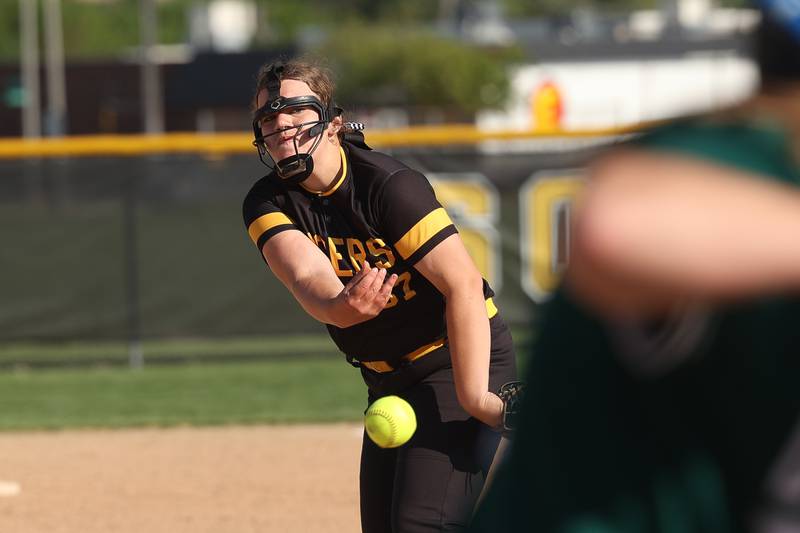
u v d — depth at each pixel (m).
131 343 38.91
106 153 38.38
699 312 4.88
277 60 13.40
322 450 26.98
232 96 144.12
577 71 124.56
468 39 152.75
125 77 145.50
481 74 138.50
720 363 5.11
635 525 5.29
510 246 38.12
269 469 25.22
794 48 4.96
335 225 13.09
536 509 5.48
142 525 21.20
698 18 148.12
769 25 5.01
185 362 39.78
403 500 12.75
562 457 5.38
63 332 38.72
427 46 140.62
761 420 5.14
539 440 5.48
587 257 4.48
